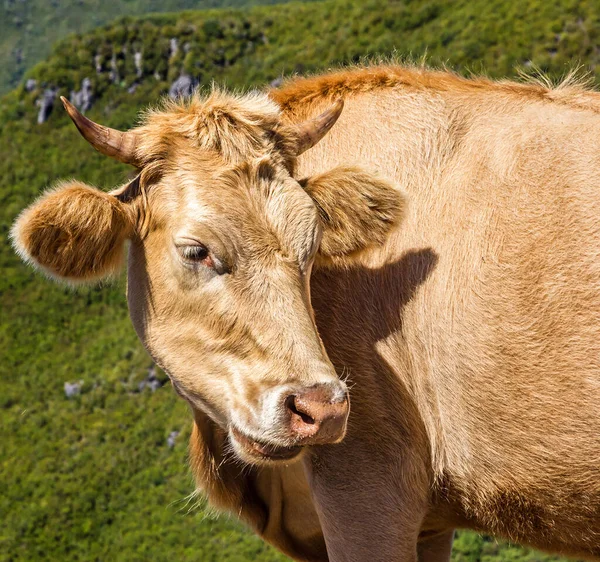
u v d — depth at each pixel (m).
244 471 5.34
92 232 4.35
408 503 4.68
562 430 4.27
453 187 4.64
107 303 92.44
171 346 4.38
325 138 5.07
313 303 4.75
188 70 115.88
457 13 92.19
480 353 4.41
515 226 4.38
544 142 4.51
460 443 4.58
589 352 4.18
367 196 4.52
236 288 4.11
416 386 4.68
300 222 4.24
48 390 77.12
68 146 117.94
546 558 18.05
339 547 4.76
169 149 4.42
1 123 124.06
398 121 4.95
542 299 4.27
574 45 77.12
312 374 3.91
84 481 58.91
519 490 4.49
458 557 19.11
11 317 92.44
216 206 4.18
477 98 4.89
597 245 4.20
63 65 123.69
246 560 41.56
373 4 103.62
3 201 113.12
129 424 66.50
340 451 4.67
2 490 59.94
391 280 4.70
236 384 4.09
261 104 4.69
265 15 119.62
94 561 50.62
